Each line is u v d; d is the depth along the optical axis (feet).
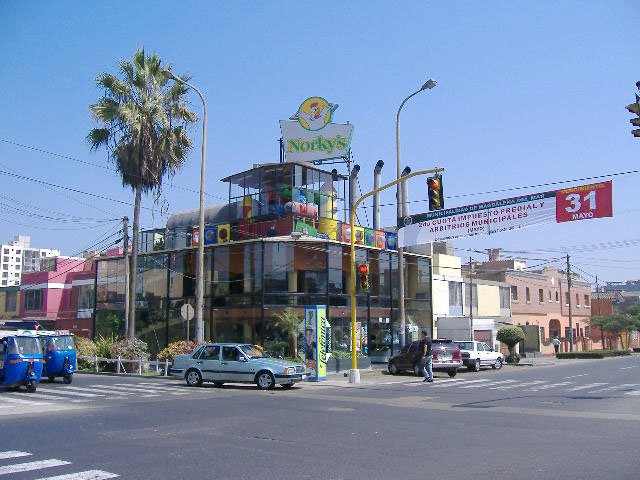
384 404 54.95
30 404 53.93
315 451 32.24
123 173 97.35
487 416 46.57
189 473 27.12
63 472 27.27
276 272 102.47
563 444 34.40
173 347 96.32
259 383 70.69
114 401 56.90
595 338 229.66
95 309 126.82
